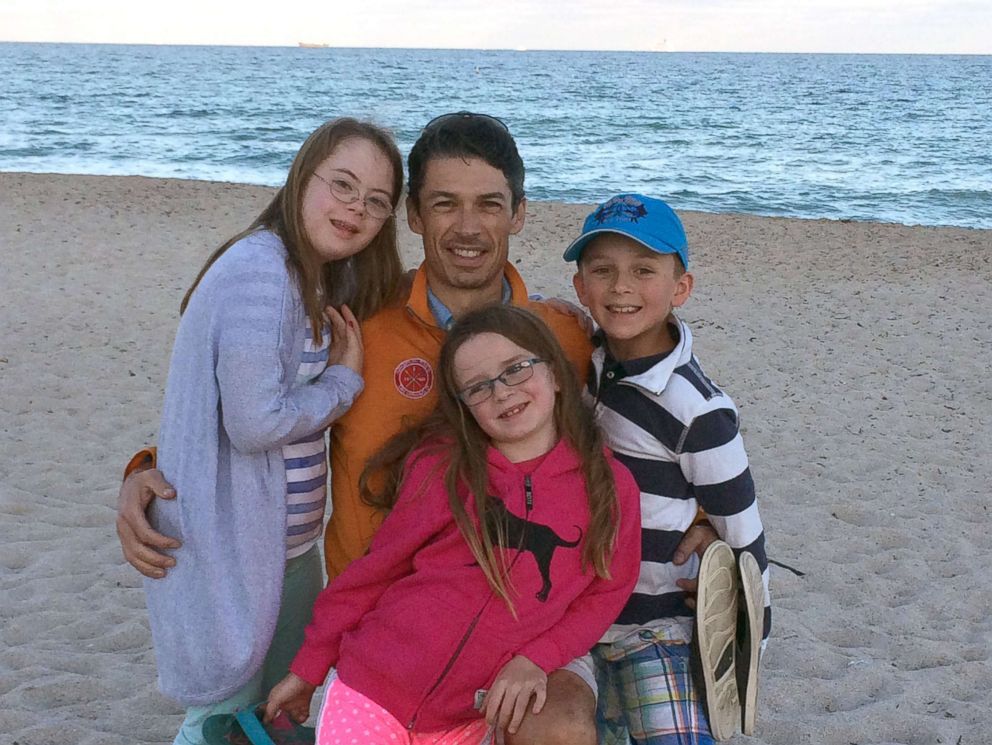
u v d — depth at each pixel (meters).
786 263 13.53
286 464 2.56
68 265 11.86
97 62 153.62
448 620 2.34
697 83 102.06
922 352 9.34
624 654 2.56
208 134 38.25
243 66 140.75
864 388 8.30
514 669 2.27
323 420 2.45
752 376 8.56
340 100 62.88
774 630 4.70
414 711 2.33
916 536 5.71
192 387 2.43
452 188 2.62
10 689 4.07
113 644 4.48
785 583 5.18
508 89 83.38
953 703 4.09
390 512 2.54
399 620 2.37
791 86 97.62
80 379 7.95
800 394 8.12
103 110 49.81
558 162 32.50
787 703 4.10
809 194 26.20
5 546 5.36
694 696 2.47
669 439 2.51
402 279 2.81
